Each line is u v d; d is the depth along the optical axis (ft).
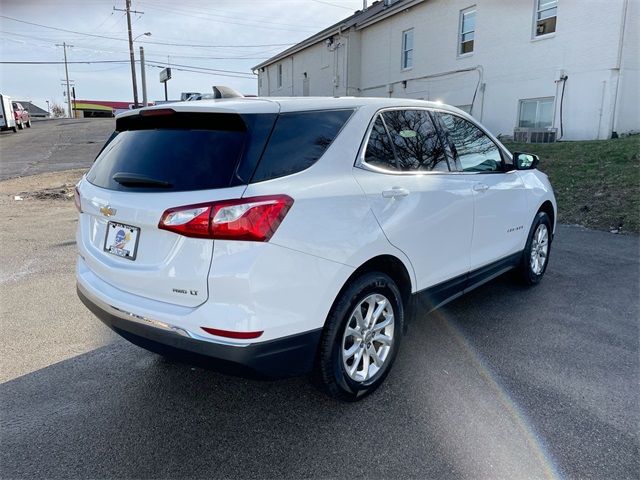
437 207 10.89
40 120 167.73
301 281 8.05
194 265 7.66
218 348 7.63
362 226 8.99
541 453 8.12
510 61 52.70
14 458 8.13
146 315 8.23
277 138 8.27
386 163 10.03
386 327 10.09
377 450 8.29
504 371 10.78
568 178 33.40
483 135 13.64
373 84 77.82
